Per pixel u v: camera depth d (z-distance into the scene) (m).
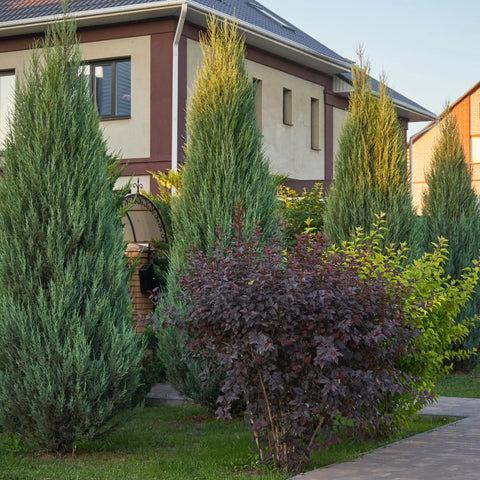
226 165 10.50
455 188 16.27
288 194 16.47
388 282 7.80
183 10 18.75
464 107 42.50
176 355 10.41
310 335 7.20
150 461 7.87
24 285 8.07
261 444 7.61
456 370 15.92
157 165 19.75
